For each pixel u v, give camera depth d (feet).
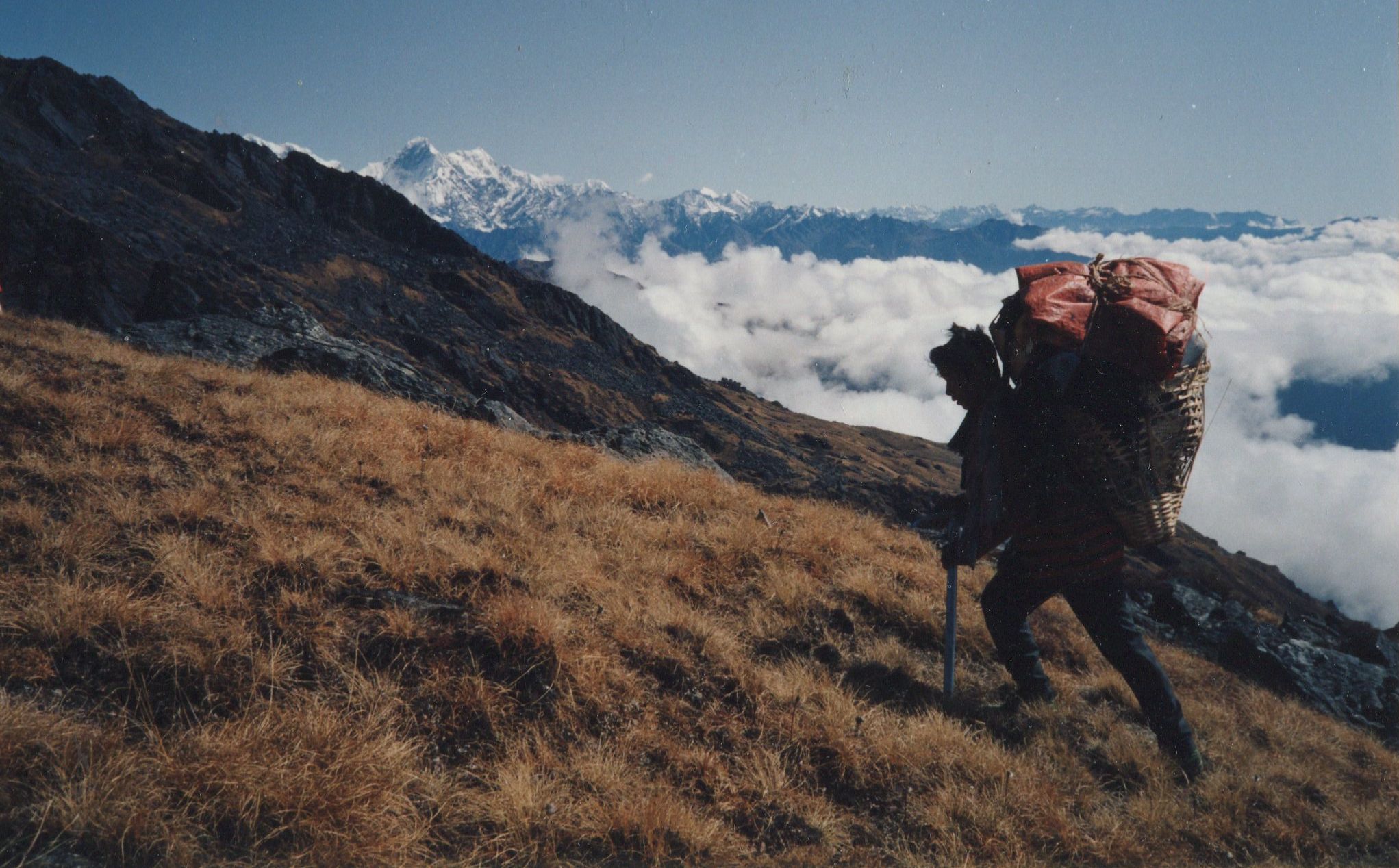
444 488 21.20
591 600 17.10
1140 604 31.24
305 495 18.76
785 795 12.76
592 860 10.44
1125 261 15.78
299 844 9.51
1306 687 25.07
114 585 13.12
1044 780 14.66
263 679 11.98
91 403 20.86
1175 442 15.01
